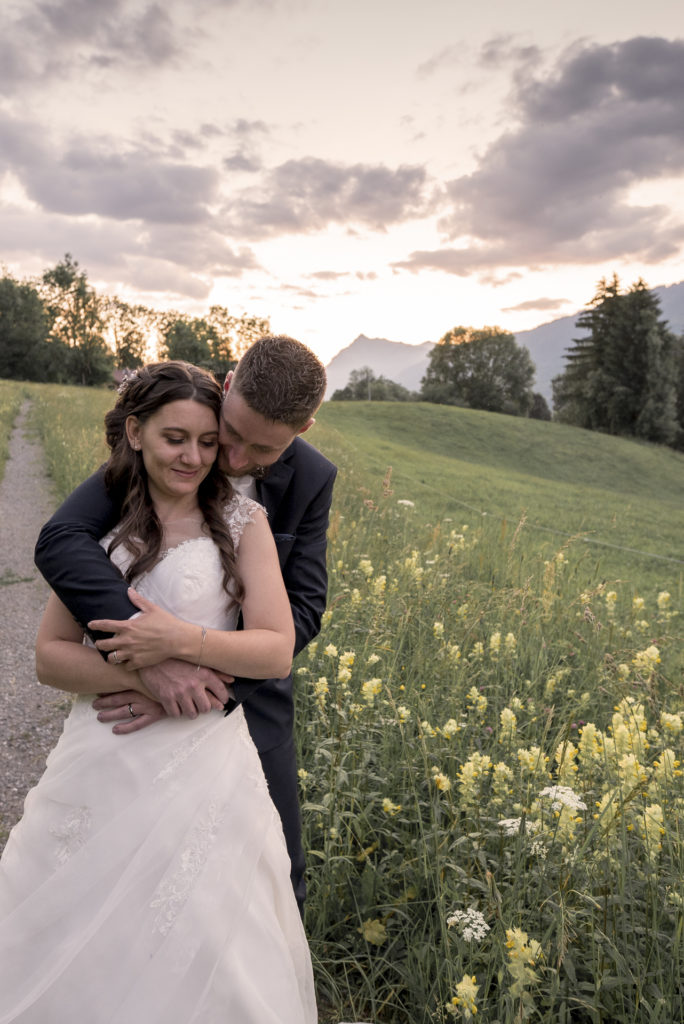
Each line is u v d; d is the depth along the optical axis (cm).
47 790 160
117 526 181
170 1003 136
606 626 508
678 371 6775
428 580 533
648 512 2619
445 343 9331
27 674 480
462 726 303
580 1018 204
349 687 346
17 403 2709
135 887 144
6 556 769
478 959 209
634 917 212
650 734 279
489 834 238
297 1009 151
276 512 212
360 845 263
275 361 163
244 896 152
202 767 160
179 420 163
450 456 4053
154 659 157
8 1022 135
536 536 1430
